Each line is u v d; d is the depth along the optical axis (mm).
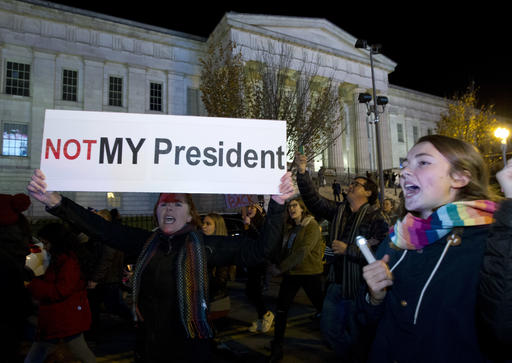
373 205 3354
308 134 15953
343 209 3451
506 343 1041
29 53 25312
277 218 1886
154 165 1901
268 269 4598
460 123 30438
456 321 1168
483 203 1224
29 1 25000
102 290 4535
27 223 2785
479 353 1141
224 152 1949
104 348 4453
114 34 28141
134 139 1915
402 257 1404
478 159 1373
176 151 1924
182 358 1824
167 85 29750
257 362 3842
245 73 18766
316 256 4020
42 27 25625
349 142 35656
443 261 1257
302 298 6922
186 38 30688
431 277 1260
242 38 27672
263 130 1995
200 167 1921
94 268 4141
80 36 26844
